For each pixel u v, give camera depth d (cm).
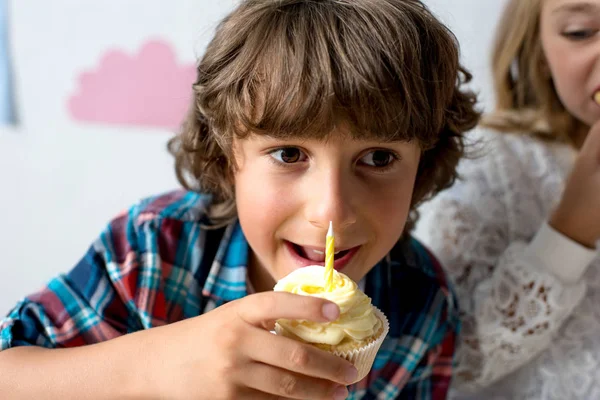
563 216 114
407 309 116
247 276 107
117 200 178
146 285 102
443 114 92
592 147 111
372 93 80
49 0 170
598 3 107
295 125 80
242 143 88
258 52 84
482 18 158
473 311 120
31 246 183
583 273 122
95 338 99
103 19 170
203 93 93
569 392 123
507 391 130
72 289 101
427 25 89
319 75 79
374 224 88
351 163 85
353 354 73
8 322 96
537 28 127
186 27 167
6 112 176
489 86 156
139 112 173
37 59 174
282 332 75
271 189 86
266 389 73
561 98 119
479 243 126
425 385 118
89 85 174
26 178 180
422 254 121
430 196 112
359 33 83
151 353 79
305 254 92
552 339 125
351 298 74
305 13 86
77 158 178
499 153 131
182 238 108
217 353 73
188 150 106
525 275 114
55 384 83
